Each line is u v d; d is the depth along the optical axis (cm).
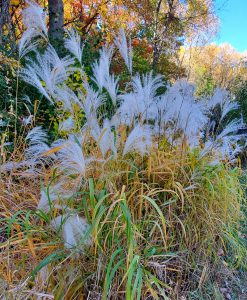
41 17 225
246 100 604
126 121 233
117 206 172
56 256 161
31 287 159
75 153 173
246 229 282
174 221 207
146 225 198
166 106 242
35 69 231
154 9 1028
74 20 959
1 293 147
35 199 203
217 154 262
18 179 237
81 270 168
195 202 221
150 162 211
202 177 230
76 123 239
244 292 216
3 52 350
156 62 894
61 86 235
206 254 217
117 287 166
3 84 305
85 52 457
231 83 629
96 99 231
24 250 168
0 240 190
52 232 175
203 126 284
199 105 262
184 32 978
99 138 191
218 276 221
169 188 215
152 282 177
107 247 173
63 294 160
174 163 228
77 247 163
